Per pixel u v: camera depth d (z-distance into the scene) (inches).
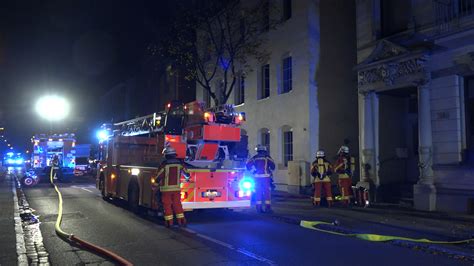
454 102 484.7
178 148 447.2
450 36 487.5
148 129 515.5
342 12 751.7
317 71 722.2
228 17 762.2
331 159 716.7
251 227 381.4
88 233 351.3
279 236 337.1
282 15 778.8
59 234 339.9
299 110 729.0
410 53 516.7
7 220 413.1
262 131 841.5
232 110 459.2
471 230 359.6
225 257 266.1
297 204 563.5
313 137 708.7
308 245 302.0
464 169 468.1
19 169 2156.7
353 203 543.8
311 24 721.0
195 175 407.2
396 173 598.2
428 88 512.1
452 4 487.8
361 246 299.7
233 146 462.6
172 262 255.0
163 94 1376.7
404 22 566.6
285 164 778.8
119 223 402.9
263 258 262.7
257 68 854.5
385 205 543.2
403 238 316.8
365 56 606.2
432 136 507.8
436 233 345.7
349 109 737.6
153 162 443.2
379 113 589.0
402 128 610.5
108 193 574.2
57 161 1074.1
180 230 365.1
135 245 304.2
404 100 613.9
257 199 468.8
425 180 506.0
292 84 749.9
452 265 247.8
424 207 498.0
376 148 583.8
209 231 360.2
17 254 277.0
